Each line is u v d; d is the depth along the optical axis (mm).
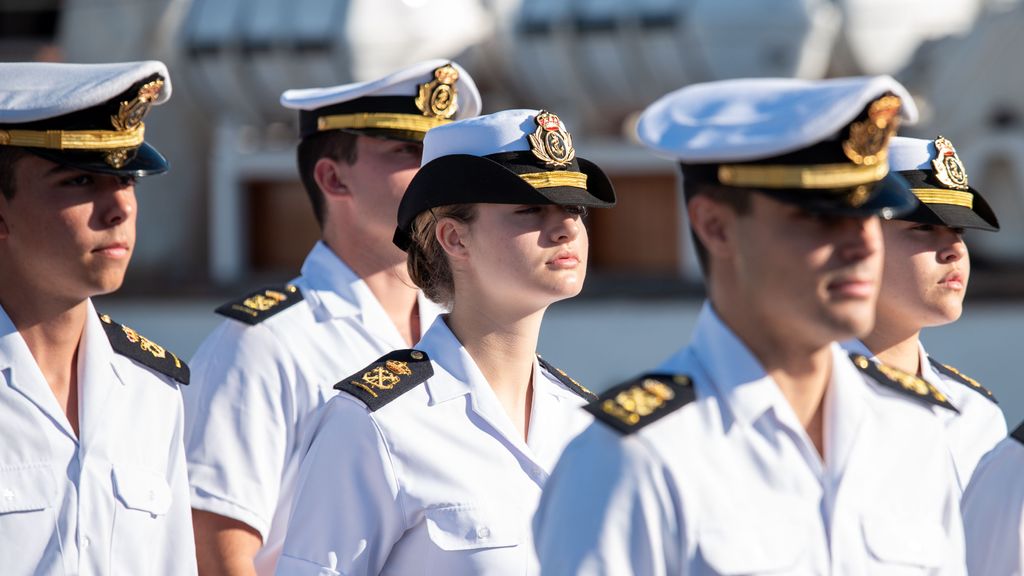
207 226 37656
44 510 8766
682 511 6695
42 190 8656
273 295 11391
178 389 9680
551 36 32344
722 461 6863
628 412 6836
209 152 37406
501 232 9094
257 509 10695
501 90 34719
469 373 9359
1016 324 26406
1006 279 27094
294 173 34594
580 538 6707
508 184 9000
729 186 6887
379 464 9000
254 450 10750
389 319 11445
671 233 32062
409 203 9516
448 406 9297
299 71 33594
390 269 11500
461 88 11797
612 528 6672
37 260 8750
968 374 26641
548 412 9688
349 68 33156
